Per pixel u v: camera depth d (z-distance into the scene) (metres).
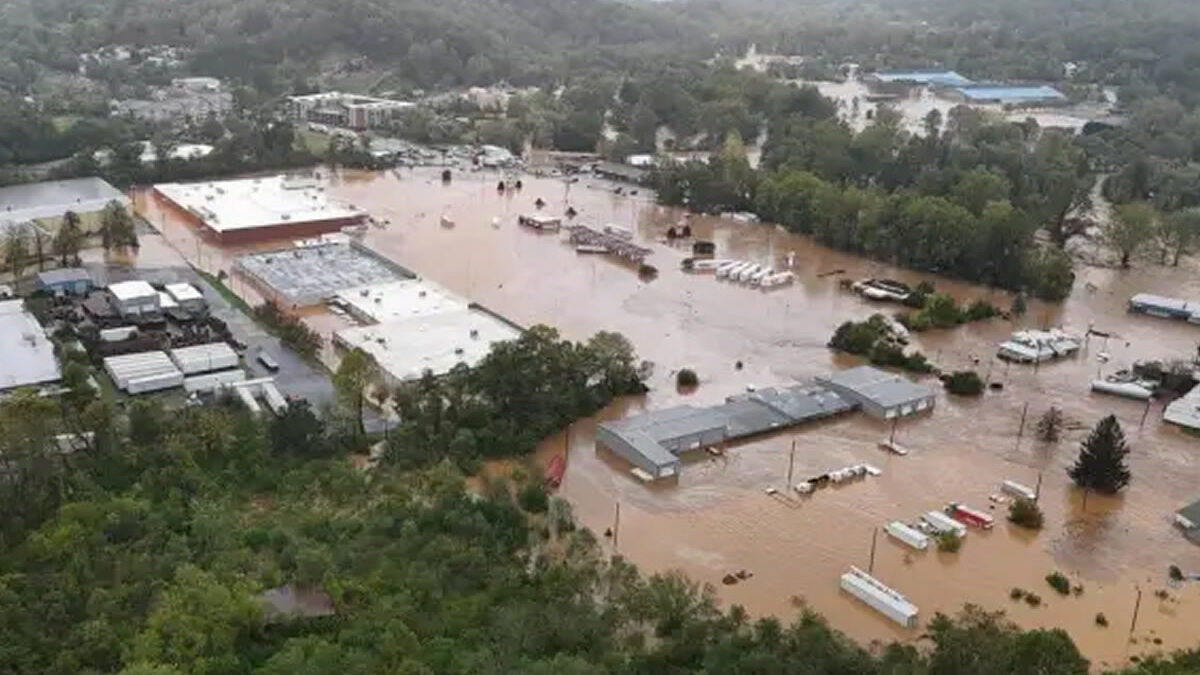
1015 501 89.69
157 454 84.56
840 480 93.06
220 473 84.88
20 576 67.31
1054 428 101.25
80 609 65.56
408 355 111.75
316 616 66.19
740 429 100.25
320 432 90.12
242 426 90.31
